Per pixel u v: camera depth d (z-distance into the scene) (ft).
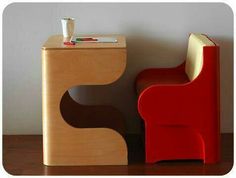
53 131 7.76
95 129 7.78
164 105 7.71
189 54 8.76
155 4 9.09
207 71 7.65
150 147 7.90
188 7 9.11
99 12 9.11
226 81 9.32
